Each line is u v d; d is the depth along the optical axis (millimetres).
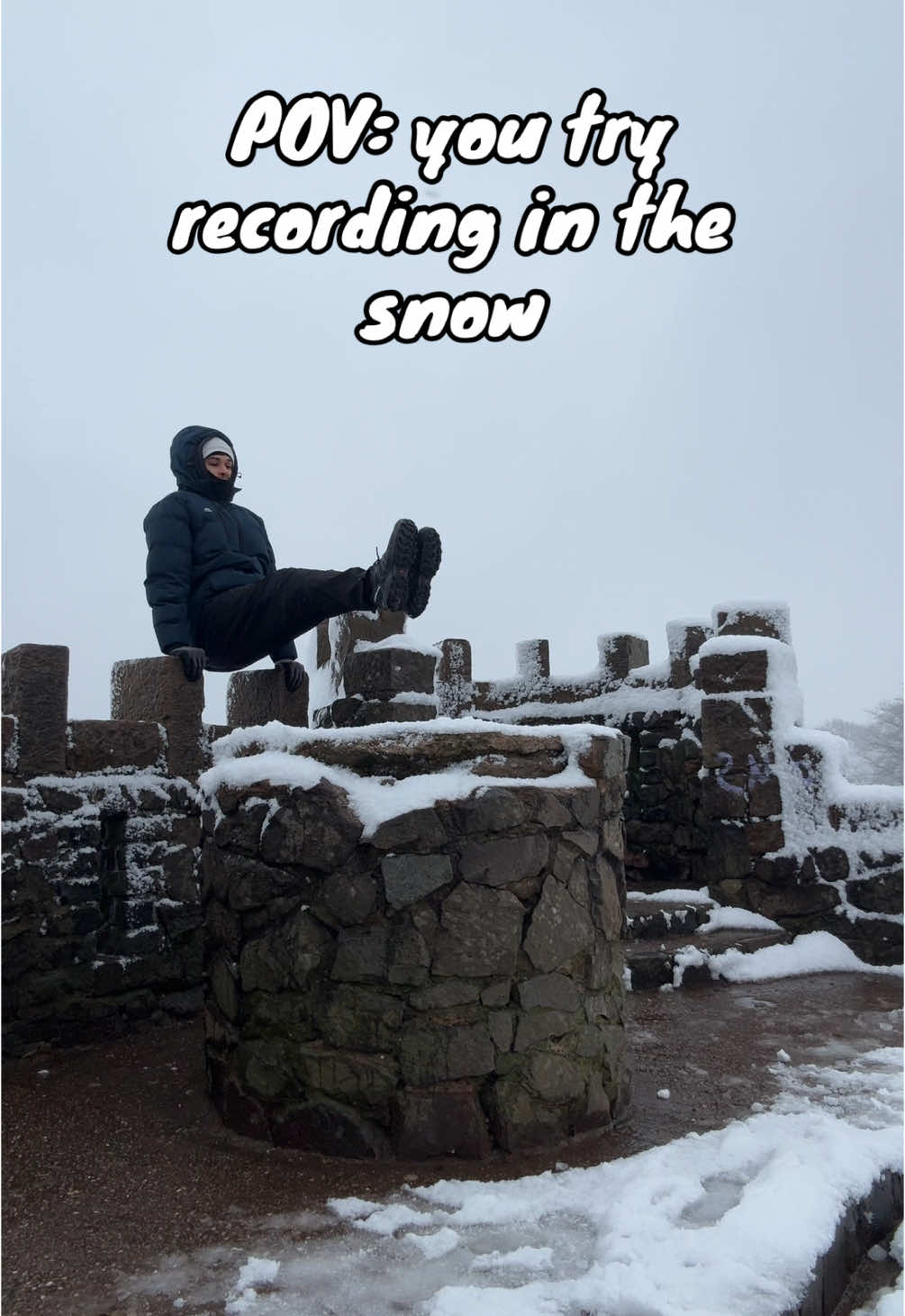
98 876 5262
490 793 3715
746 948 6996
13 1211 3195
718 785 7938
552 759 4113
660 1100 4250
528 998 3695
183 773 5703
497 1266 2809
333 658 6910
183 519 5934
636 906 7512
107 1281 2760
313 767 3873
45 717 5148
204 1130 3900
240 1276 2770
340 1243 2965
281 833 3795
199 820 5762
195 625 6035
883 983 6652
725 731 7953
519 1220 3086
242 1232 3041
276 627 5742
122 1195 3303
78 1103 4238
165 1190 3344
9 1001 4883
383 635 6852
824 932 7383
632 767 9258
